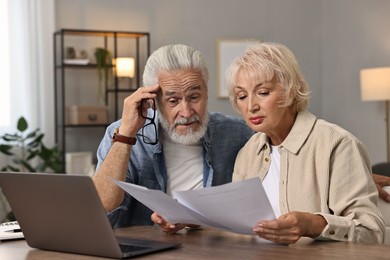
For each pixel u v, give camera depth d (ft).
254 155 6.61
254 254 4.64
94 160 19.92
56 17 19.33
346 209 5.64
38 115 18.84
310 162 5.98
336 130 5.98
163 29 20.75
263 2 22.21
